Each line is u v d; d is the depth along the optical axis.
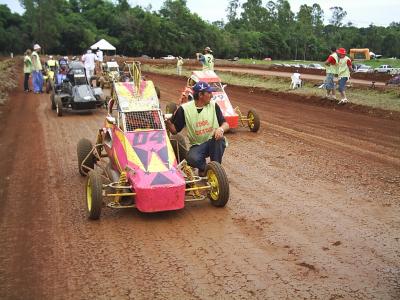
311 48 129.12
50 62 24.81
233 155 10.53
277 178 8.70
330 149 10.86
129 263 5.38
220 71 38.56
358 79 29.22
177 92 24.08
